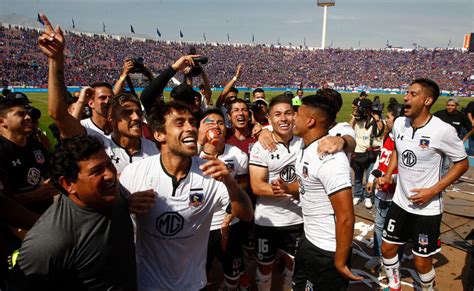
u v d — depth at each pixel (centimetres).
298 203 366
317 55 8338
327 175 255
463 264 457
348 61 7881
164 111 223
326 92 393
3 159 352
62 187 183
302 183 286
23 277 174
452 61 7100
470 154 1073
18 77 4569
